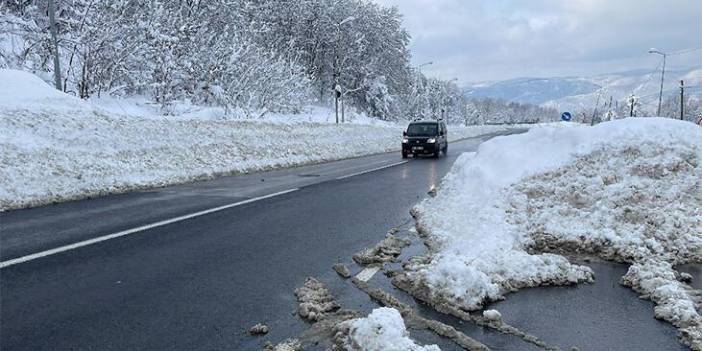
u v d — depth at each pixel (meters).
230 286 4.95
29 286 4.79
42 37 19.80
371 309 4.41
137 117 17.05
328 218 8.52
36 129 12.44
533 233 6.54
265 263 5.78
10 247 6.19
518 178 7.96
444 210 8.14
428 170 17.50
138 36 22.58
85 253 5.98
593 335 3.91
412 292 4.80
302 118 37.12
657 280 4.89
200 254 6.09
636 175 7.24
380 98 57.03
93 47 20.30
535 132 9.36
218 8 32.44
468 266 4.80
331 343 3.71
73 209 8.99
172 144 15.80
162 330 3.89
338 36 49.72
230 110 27.42
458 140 46.66
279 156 19.86
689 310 4.17
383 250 6.37
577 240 6.27
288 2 46.38
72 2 20.39
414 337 3.81
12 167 10.16
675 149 7.47
